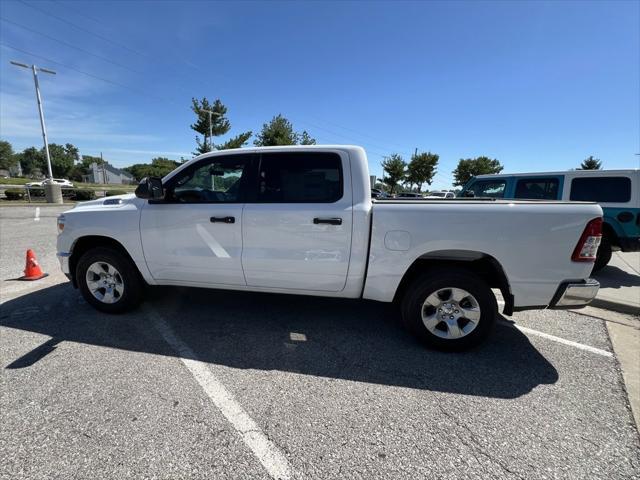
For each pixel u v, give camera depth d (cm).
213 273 345
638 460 194
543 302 287
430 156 3803
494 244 284
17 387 249
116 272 375
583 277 279
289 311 400
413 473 184
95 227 363
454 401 243
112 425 214
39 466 184
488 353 311
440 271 301
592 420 226
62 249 381
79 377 263
